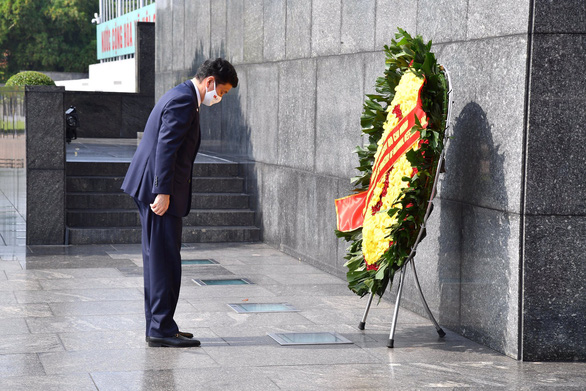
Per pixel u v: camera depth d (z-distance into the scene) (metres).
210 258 9.77
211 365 5.30
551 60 5.40
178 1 16.80
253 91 11.65
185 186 5.68
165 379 4.96
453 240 6.41
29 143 10.23
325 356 5.59
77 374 5.03
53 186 10.38
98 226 10.91
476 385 4.98
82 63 64.00
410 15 7.12
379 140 6.36
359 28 8.17
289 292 7.81
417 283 6.17
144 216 5.72
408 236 5.80
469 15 6.16
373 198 6.16
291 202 10.08
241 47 12.29
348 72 8.41
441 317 6.61
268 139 10.96
